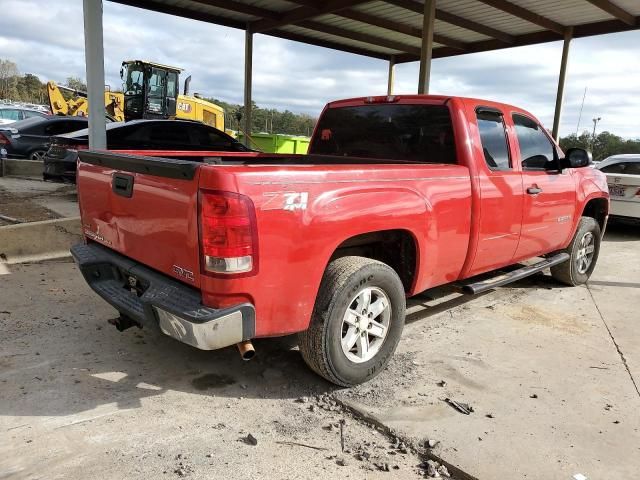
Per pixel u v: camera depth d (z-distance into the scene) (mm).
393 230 3582
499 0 11344
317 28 13711
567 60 13234
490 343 4309
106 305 4738
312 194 2932
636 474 2658
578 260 6047
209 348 2732
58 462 2566
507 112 4641
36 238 6086
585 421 3146
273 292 2854
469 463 2686
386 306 3504
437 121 4277
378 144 4797
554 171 5160
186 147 10211
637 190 9289
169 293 2916
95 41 6332
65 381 3371
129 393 3270
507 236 4543
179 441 2793
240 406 3184
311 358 3260
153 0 11945
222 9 12617
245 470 2574
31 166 13711
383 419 3064
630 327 4816
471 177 4062
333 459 2695
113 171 3395
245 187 2648
